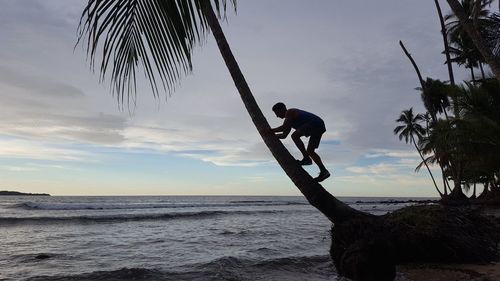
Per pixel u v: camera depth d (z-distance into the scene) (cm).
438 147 2461
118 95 369
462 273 687
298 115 613
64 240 1598
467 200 3281
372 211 4138
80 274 895
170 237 1694
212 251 1267
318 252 1220
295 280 829
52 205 4838
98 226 2298
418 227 652
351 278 570
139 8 340
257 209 4941
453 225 693
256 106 608
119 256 1175
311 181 602
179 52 340
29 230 2055
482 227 761
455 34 2725
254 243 1468
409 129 4906
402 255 655
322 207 604
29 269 970
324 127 620
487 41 1210
